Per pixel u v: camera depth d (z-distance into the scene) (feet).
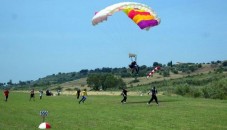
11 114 116.16
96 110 125.29
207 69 549.54
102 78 485.15
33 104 165.27
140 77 563.07
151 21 147.02
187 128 77.36
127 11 151.12
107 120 94.89
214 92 193.06
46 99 216.13
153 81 464.65
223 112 107.55
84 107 140.97
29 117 106.32
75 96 273.33
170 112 110.73
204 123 84.43
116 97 223.71
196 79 344.69
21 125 87.97
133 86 449.48
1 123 91.81
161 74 541.75
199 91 204.74
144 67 648.38
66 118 102.32
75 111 124.06
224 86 190.60
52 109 134.62
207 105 134.72
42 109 135.13
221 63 593.01
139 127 80.33
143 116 101.65
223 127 77.97
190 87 214.69
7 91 192.85
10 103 173.99
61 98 231.09
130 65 132.26
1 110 131.85
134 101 169.68
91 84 487.20
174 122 87.20
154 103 149.89
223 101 157.38
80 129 79.92
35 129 81.30
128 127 80.74
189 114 103.60
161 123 86.07
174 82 356.59
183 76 479.00
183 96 208.44
